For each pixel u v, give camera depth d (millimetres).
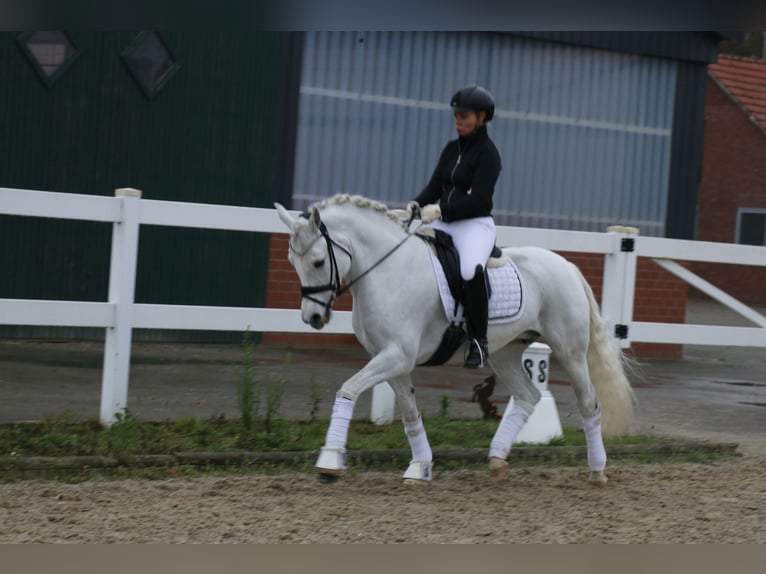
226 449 9961
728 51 61656
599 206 22281
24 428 10078
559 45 21594
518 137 21406
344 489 9008
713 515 8562
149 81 17781
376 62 19984
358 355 18672
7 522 7469
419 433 9367
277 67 18953
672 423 13516
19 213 9930
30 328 17109
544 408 11398
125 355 10531
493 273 9266
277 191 19156
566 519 8312
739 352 24172
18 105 16734
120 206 10438
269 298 18859
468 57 20828
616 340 12664
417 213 9188
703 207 44688
